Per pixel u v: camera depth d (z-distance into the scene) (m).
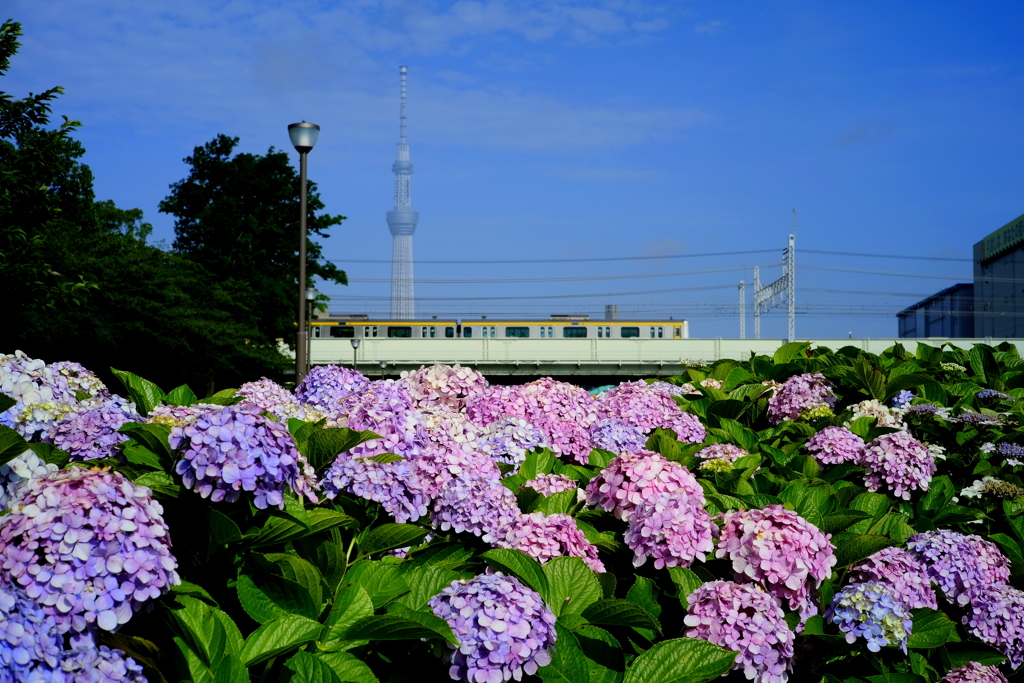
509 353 48.84
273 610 2.56
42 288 18.47
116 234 35.16
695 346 48.19
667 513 3.02
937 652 3.46
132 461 2.83
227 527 2.44
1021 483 5.15
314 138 13.21
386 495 3.02
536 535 3.12
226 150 40.19
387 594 2.79
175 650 2.31
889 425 5.68
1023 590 3.93
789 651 2.71
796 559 2.86
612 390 6.20
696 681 2.58
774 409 6.92
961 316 85.25
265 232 39.50
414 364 48.53
